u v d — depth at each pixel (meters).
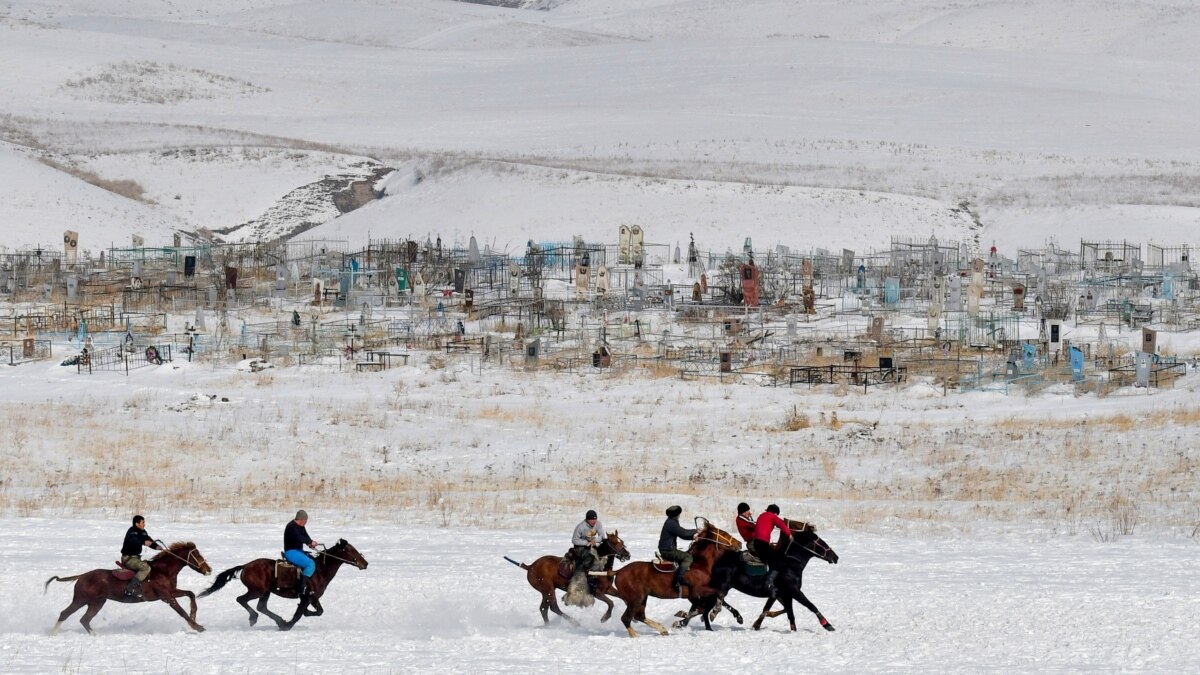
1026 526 33.16
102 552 27.75
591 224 105.50
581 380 60.78
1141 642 19.08
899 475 42.16
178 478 41.78
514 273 81.25
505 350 66.94
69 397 56.66
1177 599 22.48
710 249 99.75
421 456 46.47
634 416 53.09
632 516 34.53
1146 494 37.66
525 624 22.02
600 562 21.06
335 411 53.41
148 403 54.72
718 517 34.25
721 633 20.92
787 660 18.52
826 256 91.25
